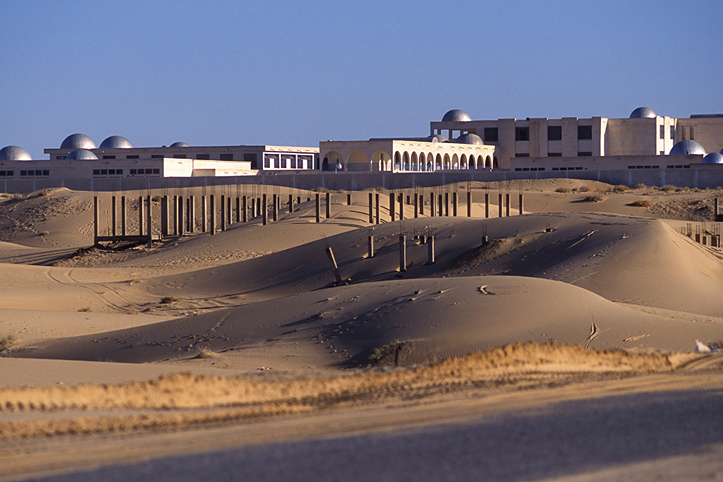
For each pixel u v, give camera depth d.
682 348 41.44
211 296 90.00
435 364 32.56
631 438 17.84
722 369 32.09
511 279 55.44
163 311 79.75
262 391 27.14
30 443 18.94
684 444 17.19
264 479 15.16
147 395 25.81
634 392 24.70
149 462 16.59
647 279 67.38
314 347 47.38
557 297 50.56
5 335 60.72
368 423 20.56
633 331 44.38
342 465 16.06
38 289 91.12
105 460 17.02
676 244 77.31
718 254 84.25
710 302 62.72
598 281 67.69
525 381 28.16
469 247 88.88
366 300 55.31
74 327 65.62
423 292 54.16
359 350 45.47
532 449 17.06
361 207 148.75
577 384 26.91
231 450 17.58
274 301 60.19
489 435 18.45
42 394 25.09
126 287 94.88
